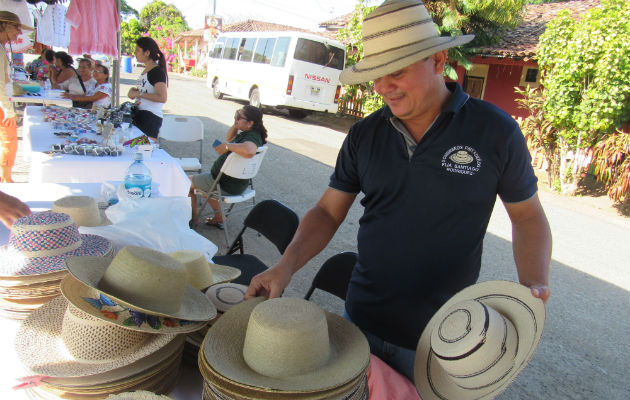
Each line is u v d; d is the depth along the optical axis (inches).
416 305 64.4
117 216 79.9
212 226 198.1
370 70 56.0
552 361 134.2
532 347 44.6
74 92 319.6
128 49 1723.7
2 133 196.1
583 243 244.5
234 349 46.7
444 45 55.9
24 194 110.3
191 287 60.6
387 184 63.9
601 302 175.9
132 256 49.8
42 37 386.3
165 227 78.7
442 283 62.9
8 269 57.4
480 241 63.3
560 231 260.8
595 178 382.0
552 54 352.8
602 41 309.4
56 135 175.0
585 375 129.5
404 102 58.7
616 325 159.3
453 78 522.9
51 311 54.4
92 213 82.2
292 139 459.5
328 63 593.3
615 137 315.9
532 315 45.9
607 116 318.7
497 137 59.5
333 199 73.8
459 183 59.9
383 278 65.9
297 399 39.9
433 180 60.7
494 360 44.8
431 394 51.8
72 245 63.2
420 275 63.1
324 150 422.0
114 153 150.4
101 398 46.7
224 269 75.4
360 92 681.6
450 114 60.3
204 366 43.6
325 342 45.6
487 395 45.4
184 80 1136.2
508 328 46.5
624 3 310.7
